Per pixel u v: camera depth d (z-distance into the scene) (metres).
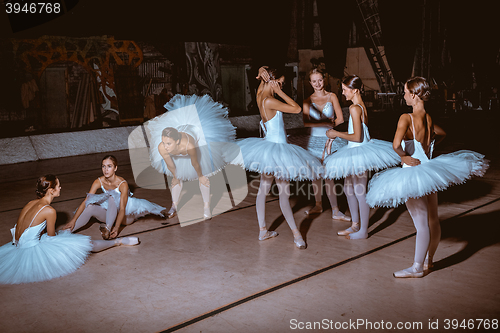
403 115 3.08
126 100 11.62
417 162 3.05
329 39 17.27
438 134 3.30
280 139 3.81
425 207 3.05
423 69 19.33
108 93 11.29
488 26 19.02
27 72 9.92
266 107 3.78
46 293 3.04
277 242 3.96
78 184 6.68
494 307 2.67
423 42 19.17
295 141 4.66
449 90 19.42
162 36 12.24
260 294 2.93
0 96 9.58
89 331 2.52
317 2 16.50
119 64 11.45
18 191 6.31
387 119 15.30
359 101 3.95
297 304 2.77
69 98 10.64
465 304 2.72
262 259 3.56
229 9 13.83
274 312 2.68
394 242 3.87
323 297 2.86
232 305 2.78
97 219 4.61
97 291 3.05
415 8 18.83
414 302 2.76
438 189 2.93
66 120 10.63
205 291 3.00
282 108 3.72
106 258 3.67
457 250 3.61
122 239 3.95
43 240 3.42
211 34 13.46
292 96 16.25
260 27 14.89
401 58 18.97
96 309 2.78
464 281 3.04
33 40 9.96
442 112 18.59
